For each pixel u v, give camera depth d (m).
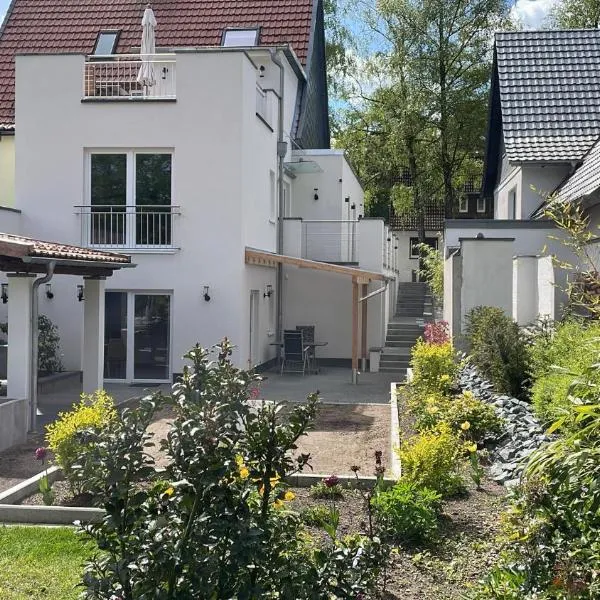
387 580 5.71
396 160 36.28
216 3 25.64
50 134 18.44
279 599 4.04
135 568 3.84
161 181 18.38
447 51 34.56
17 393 11.64
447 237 18.05
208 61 18.02
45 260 11.25
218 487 3.88
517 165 19.78
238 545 3.80
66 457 8.12
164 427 11.86
